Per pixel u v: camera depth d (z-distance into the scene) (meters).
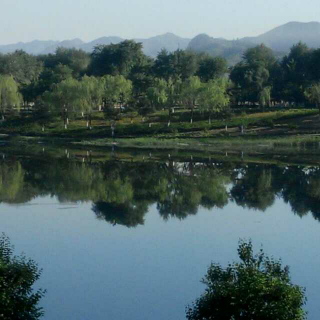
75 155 116.44
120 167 101.06
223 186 83.19
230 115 148.62
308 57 189.50
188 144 129.00
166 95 150.00
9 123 154.25
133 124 146.12
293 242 54.81
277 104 181.25
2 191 78.25
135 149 125.94
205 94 144.12
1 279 30.48
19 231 58.47
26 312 31.56
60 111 151.00
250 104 176.00
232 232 58.22
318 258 50.06
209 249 52.44
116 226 60.31
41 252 51.66
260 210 67.69
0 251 33.53
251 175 91.75
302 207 69.12
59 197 75.00
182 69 189.62
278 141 127.25
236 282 29.12
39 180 87.25
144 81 170.75
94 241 55.03
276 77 184.38
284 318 27.16
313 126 137.00
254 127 139.88
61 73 194.50
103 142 134.50
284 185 83.44
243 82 172.38
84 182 85.94
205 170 97.62
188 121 147.62
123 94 157.88
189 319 30.11
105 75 174.25
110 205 70.38
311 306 40.22
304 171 95.38
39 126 150.88
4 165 101.81
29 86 174.50
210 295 29.41
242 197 75.06
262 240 55.50
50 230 58.81
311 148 120.06
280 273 29.70
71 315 38.84
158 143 130.88
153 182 86.44
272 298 27.86
